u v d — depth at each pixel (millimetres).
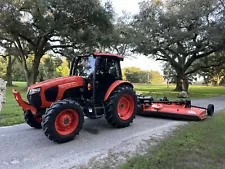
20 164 3389
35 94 4629
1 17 13539
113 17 16859
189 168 3080
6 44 21750
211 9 14953
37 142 4434
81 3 14078
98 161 3482
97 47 17641
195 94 18062
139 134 5008
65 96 5000
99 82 5387
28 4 13547
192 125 5680
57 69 30219
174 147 3945
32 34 16141
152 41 16000
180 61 20656
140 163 3289
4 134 5004
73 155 3750
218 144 4074
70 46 18828
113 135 4941
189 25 16031
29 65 30578
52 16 15203
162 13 15867
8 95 13750
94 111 5223
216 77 40281
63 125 4402
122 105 5723
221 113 7738
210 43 15883
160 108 6770
